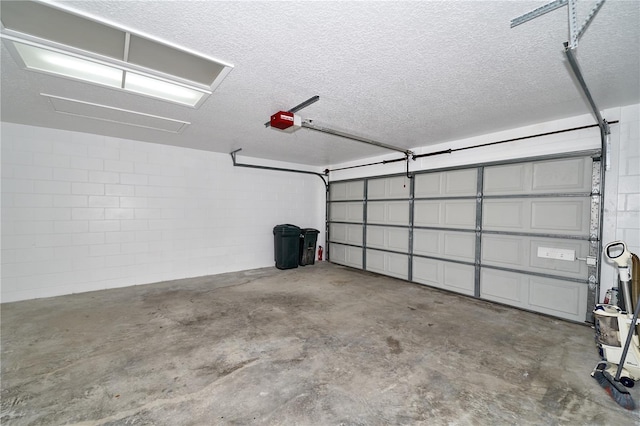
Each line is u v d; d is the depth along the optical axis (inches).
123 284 183.9
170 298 161.0
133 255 187.2
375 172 233.5
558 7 56.2
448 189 180.5
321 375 86.4
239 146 200.2
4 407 71.1
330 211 282.5
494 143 155.8
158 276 197.2
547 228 138.3
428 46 74.7
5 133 147.9
